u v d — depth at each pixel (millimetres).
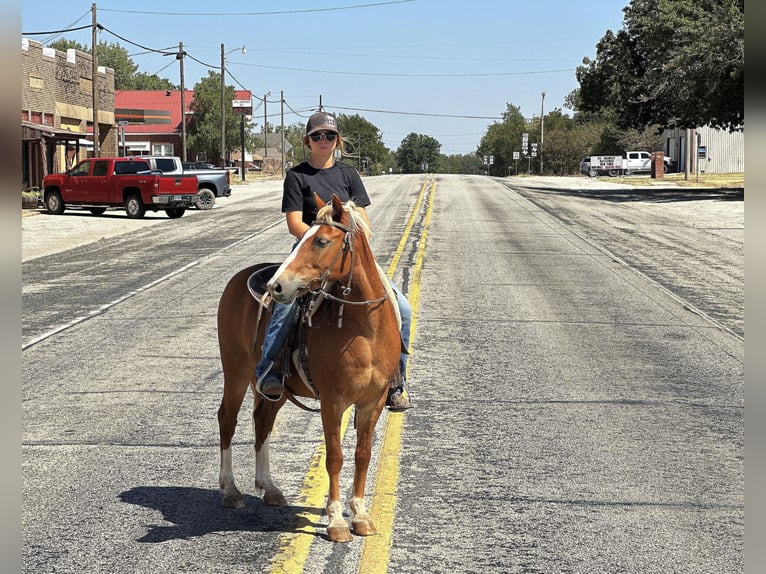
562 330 12922
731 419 8664
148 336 12516
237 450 7719
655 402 9258
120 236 26797
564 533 5871
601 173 79750
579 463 7324
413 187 51312
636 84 55312
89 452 7566
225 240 24766
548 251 22078
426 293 15836
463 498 6496
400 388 6480
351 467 7199
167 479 6926
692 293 16359
